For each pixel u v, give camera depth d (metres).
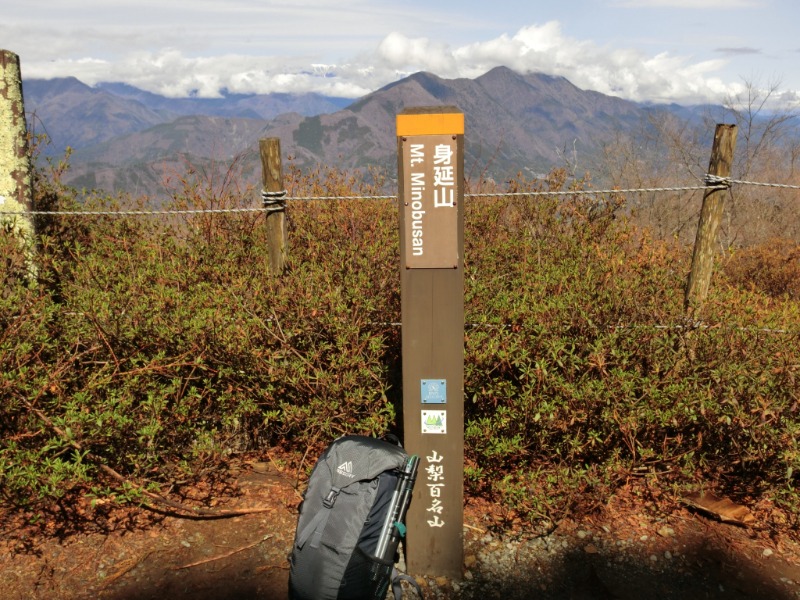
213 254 5.24
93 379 3.60
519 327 3.95
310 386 3.87
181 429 3.82
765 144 13.62
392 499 2.82
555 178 6.75
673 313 4.04
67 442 3.33
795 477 3.71
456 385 3.00
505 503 3.71
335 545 2.66
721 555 3.36
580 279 4.55
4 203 4.75
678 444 3.61
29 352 3.56
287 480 4.04
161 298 4.07
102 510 3.66
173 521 3.62
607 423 3.59
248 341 3.81
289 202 6.21
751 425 3.43
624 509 3.73
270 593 3.11
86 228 5.86
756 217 12.16
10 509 3.57
